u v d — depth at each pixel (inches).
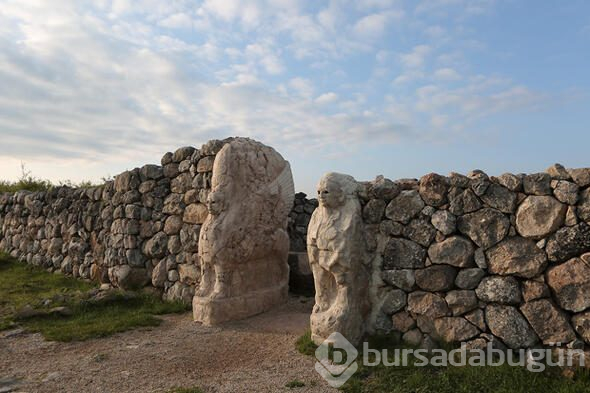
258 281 257.8
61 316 247.6
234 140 259.1
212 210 239.1
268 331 218.1
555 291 153.4
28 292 314.7
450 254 171.6
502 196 165.2
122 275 307.3
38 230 407.5
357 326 181.9
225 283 236.8
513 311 159.3
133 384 159.6
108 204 339.6
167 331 224.7
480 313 165.2
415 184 186.5
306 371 165.6
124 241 317.1
